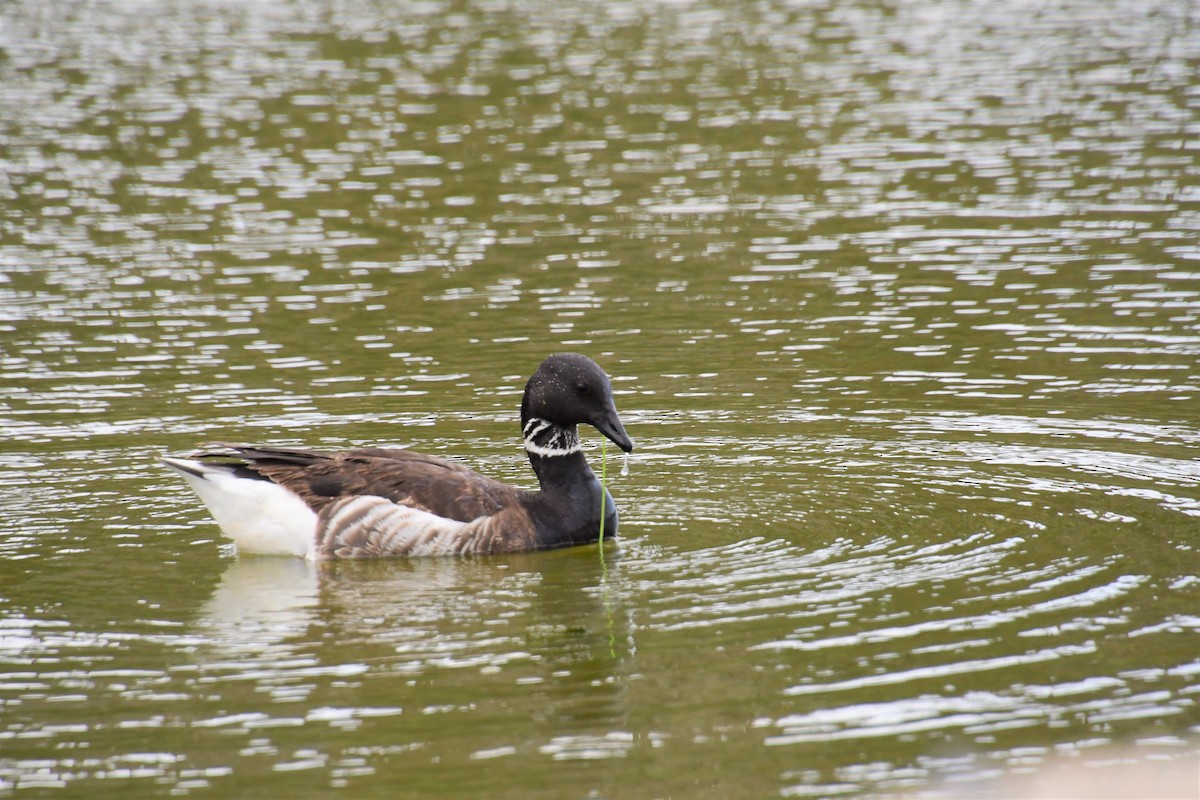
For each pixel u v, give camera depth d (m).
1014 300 21.42
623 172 29.80
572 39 43.66
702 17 47.12
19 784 9.34
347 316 21.55
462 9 48.97
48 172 30.11
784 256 24.11
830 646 11.07
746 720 9.96
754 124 33.41
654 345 20.03
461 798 9.05
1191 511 13.81
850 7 48.59
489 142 32.22
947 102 34.81
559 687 10.55
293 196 28.38
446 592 12.57
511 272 23.61
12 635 11.66
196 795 9.16
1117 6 47.00
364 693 10.51
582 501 13.82
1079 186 27.48
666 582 12.59
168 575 13.06
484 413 17.48
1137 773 9.07
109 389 18.50
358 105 35.69
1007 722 9.81
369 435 16.80
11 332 20.88
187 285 23.11
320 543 13.48
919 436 16.41
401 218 26.92
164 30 45.75
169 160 30.98
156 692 10.59
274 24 46.69
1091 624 11.30
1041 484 14.75
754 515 14.26
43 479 15.53
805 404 17.64
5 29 46.03
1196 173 27.92
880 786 9.06
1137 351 19.03
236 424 17.17
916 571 12.56
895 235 25.06
